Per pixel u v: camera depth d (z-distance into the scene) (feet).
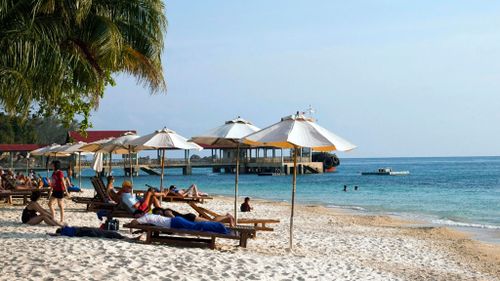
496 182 229.66
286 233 54.49
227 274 28.48
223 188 189.06
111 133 245.04
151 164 287.89
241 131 49.42
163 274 27.37
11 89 30.12
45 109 61.62
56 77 32.89
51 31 34.27
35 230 41.96
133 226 37.24
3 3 31.65
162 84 48.08
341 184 220.23
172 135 62.90
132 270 27.61
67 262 28.30
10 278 24.77
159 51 45.88
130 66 47.32
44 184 90.38
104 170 254.06
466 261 46.21
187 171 302.45
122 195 45.85
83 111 65.21
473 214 97.35
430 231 66.44
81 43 39.34
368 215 92.58
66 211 61.41
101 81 43.70
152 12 43.96
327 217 81.66
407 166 595.06
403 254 46.73
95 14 39.91
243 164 320.70
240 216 76.59
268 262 32.78
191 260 31.12
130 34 44.78
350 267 34.76
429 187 195.00
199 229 37.32
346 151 36.06
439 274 38.50
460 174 333.42
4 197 69.46
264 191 172.55
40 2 32.50
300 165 336.08
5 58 30.86
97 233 37.50
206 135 49.29
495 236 66.74
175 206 82.07
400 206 114.73
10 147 254.27
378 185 212.43
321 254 41.83
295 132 36.35
